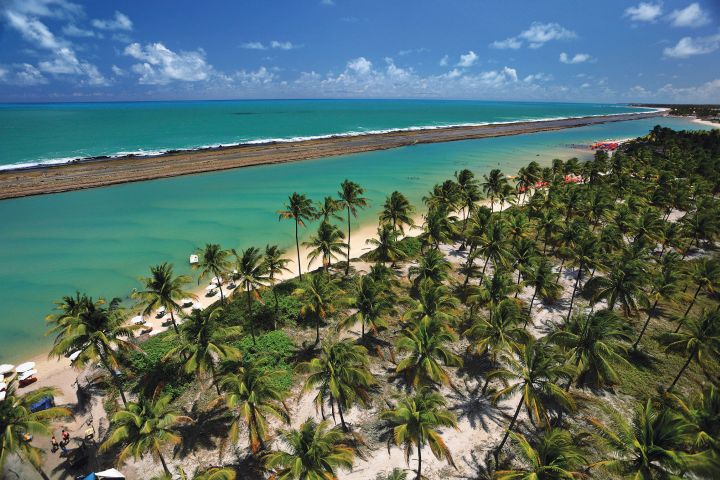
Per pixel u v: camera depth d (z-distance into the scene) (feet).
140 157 399.03
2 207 262.88
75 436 98.07
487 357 126.93
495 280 125.80
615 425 101.50
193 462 91.45
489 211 178.91
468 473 90.48
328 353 92.27
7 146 440.86
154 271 115.65
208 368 96.17
